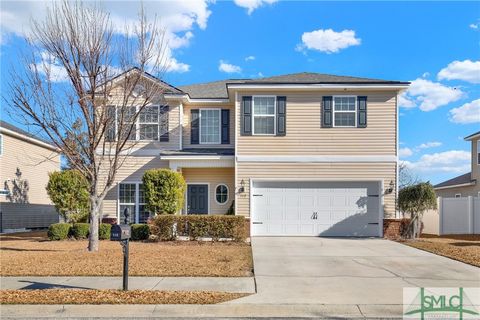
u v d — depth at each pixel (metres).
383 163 18.14
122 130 14.45
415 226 17.62
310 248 14.56
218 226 16.03
